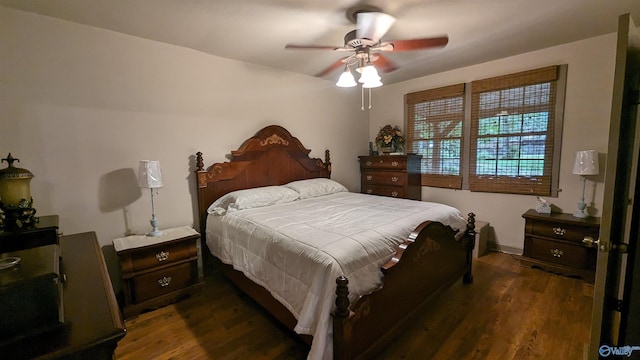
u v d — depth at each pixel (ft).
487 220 11.71
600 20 7.58
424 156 13.43
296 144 12.06
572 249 8.96
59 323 2.54
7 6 6.36
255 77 10.70
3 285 2.27
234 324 6.95
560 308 7.29
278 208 8.94
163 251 7.69
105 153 7.79
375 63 10.40
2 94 6.44
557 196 9.98
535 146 10.27
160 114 8.64
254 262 6.63
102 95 7.66
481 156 11.59
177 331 6.68
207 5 6.35
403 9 6.63
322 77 12.73
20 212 4.97
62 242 5.66
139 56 8.17
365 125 15.44
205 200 9.50
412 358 5.64
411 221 7.06
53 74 6.98
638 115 4.56
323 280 4.83
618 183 3.61
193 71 9.20
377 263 5.52
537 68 9.89
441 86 12.47
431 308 7.39
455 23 7.47
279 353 5.90
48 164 7.02
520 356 5.64
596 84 8.97
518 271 9.52
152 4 6.30
